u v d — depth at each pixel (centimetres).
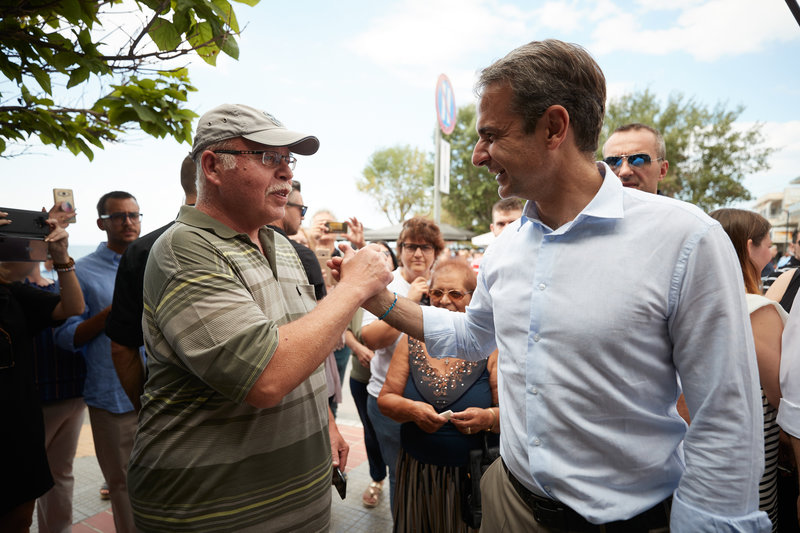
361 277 117
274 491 117
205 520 109
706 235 87
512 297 111
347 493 302
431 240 274
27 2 118
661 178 215
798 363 121
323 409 135
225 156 114
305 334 104
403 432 177
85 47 126
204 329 99
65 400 236
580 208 102
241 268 113
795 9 141
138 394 182
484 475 132
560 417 99
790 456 162
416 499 172
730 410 85
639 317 92
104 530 253
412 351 181
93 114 160
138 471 116
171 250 108
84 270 239
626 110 2105
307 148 130
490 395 171
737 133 1895
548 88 93
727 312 85
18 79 129
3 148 152
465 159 2555
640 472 98
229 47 128
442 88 658
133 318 175
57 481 235
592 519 97
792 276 199
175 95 169
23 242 182
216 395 109
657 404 98
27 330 189
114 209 240
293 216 283
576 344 97
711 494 86
